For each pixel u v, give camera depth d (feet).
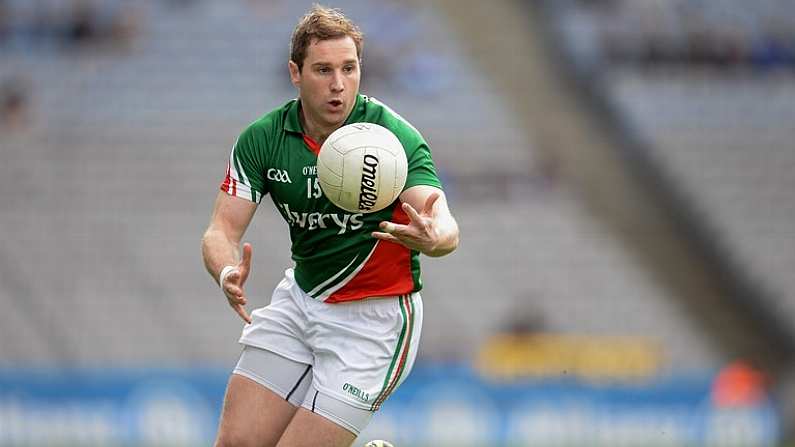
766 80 278.05
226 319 221.46
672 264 243.60
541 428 186.70
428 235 56.39
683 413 189.26
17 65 263.70
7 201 239.30
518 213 245.04
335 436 64.64
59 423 185.98
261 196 65.10
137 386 187.01
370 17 271.49
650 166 260.62
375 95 262.06
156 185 245.65
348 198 59.57
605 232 245.04
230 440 66.28
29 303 221.66
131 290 225.35
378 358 65.26
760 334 237.45
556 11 280.10
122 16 274.16
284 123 63.52
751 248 249.75
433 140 256.11
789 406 195.62
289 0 282.97
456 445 185.78
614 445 187.11
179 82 265.54
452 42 271.69
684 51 278.46
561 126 261.44
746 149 265.95
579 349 213.87
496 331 222.48
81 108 258.16
